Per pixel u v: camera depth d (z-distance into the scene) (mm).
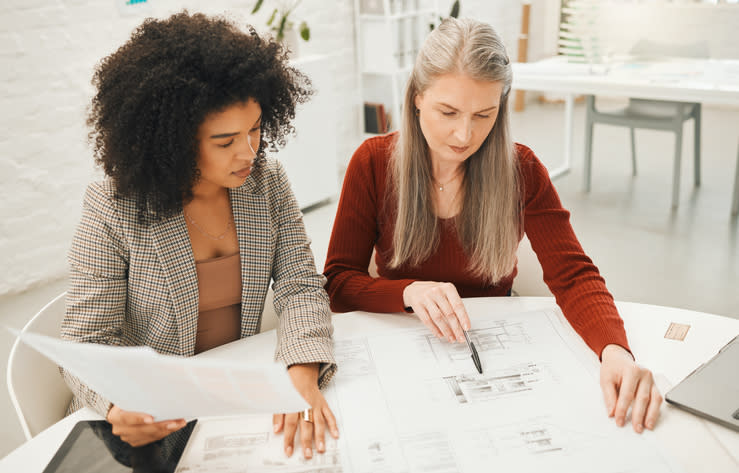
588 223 3176
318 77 3289
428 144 1139
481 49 973
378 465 728
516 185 1186
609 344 917
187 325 983
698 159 3553
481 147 1153
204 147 856
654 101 3545
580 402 823
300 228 1115
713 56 4969
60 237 2781
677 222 3137
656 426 773
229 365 638
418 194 1179
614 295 2482
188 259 957
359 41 4039
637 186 3662
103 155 875
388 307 1062
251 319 1056
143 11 2885
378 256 1329
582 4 3166
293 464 734
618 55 3465
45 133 2643
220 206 1016
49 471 720
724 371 845
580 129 4996
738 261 2711
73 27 2645
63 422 813
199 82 804
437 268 1255
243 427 801
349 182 1257
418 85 1063
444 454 740
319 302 1038
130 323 1005
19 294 2684
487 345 961
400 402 837
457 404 828
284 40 3230
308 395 834
